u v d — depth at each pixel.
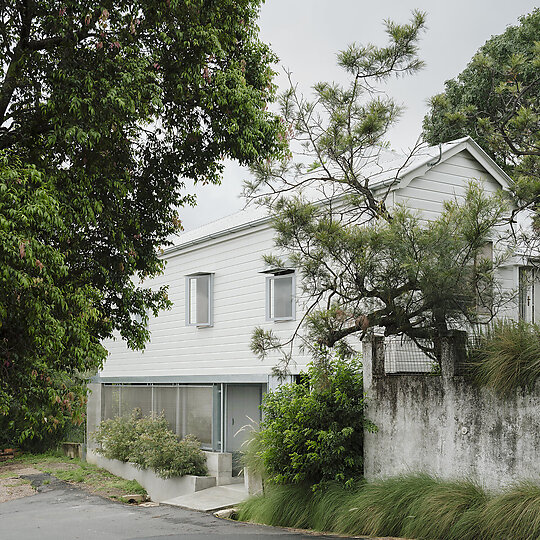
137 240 12.84
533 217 11.93
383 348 11.95
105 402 22.98
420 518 9.43
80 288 10.87
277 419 12.53
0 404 10.39
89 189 11.08
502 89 11.39
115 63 10.51
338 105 11.55
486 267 9.82
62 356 10.70
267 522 12.28
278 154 12.19
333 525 10.88
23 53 10.88
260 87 12.60
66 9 10.53
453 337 10.60
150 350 22.27
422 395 10.91
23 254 8.56
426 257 9.71
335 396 11.72
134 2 10.88
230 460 17.27
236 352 18.27
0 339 10.30
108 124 10.62
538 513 8.22
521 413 9.44
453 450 10.34
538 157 11.23
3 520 14.30
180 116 12.25
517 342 9.63
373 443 11.69
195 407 18.80
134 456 18.45
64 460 23.39
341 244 10.59
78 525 13.31
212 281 19.50
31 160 10.94
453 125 11.86
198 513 14.30
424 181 14.74
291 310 16.36
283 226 10.99
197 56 11.20
